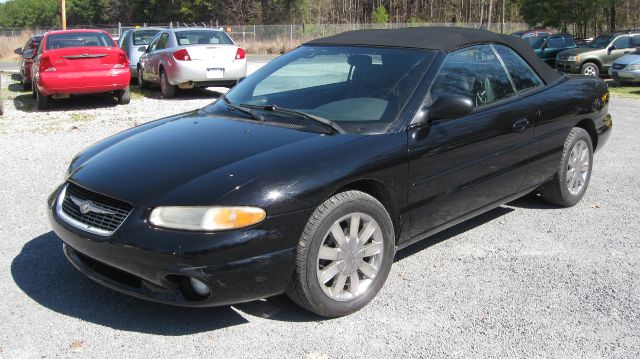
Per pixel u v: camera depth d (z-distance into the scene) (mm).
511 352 3117
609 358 3066
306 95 4215
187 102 12531
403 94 3896
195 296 3160
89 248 3240
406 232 3861
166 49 13289
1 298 3633
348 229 3447
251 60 32219
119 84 11539
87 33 12375
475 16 70062
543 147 4871
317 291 3307
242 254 3027
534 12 36719
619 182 6355
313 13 71500
